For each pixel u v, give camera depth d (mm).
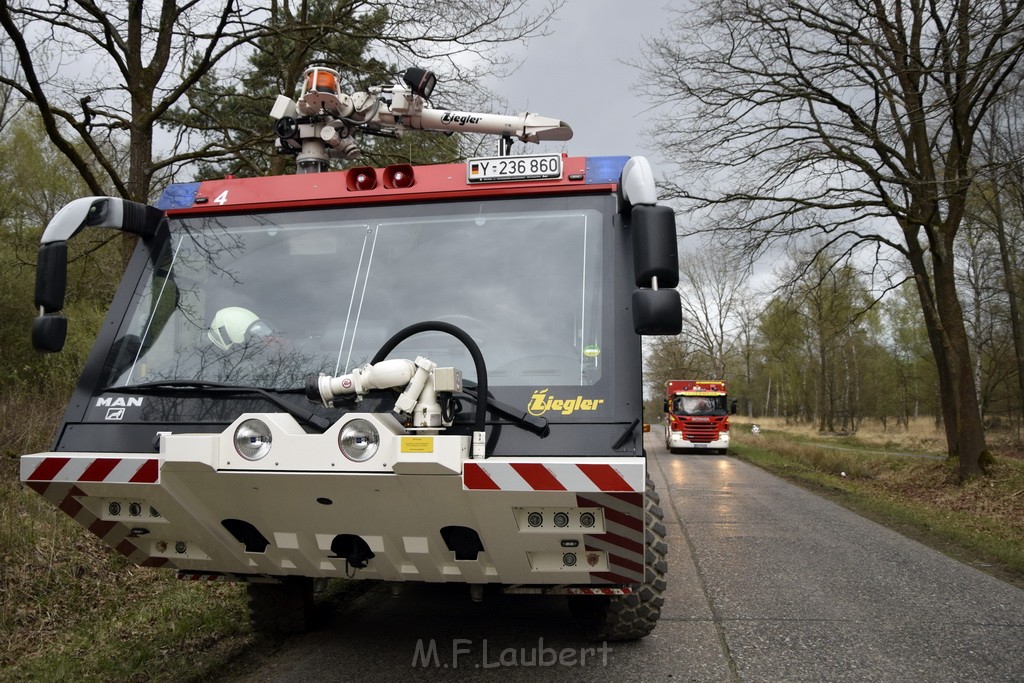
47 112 7352
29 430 8711
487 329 4039
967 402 17109
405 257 4285
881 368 51375
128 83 9117
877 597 6703
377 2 10172
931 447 33344
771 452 32156
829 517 11805
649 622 5074
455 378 3627
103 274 13508
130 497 3939
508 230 4262
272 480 3664
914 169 16719
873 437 41000
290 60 11805
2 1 6723
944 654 5133
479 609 6168
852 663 4930
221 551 4277
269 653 5051
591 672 4703
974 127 15367
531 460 3568
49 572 6246
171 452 3629
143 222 4496
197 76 8891
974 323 33156
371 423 3523
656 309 3480
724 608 6316
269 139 10289
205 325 4270
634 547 3822
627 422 3707
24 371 11562
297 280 4324
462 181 4387
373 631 5535
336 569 4281
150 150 9070
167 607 5789
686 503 13664
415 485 3582
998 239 24953
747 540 9617
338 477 3570
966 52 12289
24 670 4645
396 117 6410
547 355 3918
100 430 3961
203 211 4566
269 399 3842
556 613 6055
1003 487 15469
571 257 4145
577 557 3971
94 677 4402
